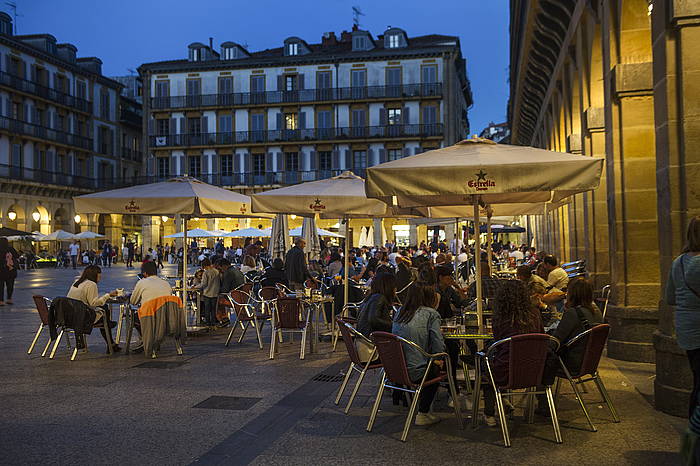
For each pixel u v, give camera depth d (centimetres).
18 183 4650
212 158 5519
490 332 661
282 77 5406
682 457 385
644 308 868
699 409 378
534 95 2505
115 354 983
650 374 788
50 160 5053
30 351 983
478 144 668
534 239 3222
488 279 970
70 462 492
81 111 5409
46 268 4506
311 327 998
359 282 1332
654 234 878
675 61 609
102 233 5675
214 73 5500
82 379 793
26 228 4797
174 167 5569
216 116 5500
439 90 5184
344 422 600
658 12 631
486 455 502
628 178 889
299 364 893
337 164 5328
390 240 5088
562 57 1669
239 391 725
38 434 563
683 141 599
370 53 5256
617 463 479
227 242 5372
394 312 814
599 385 596
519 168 582
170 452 513
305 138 5353
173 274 3644
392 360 563
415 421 599
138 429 577
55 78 5159
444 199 787
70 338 1146
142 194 1094
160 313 950
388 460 491
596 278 1187
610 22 930
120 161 5981
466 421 607
